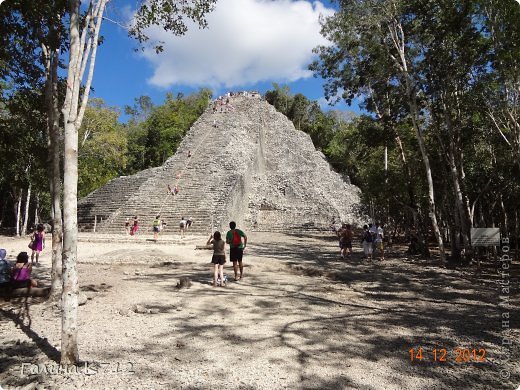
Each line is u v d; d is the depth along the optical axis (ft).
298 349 17.88
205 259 49.37
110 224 85.46
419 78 52.75
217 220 81.30
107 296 27.37
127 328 20.33
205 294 28.91
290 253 59.67
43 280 34.22
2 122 32.04
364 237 55.88
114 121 116.57
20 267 27.73
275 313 24.18
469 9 43.27
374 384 14.46
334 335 20.07
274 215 112.27
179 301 26.50
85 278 34.42
